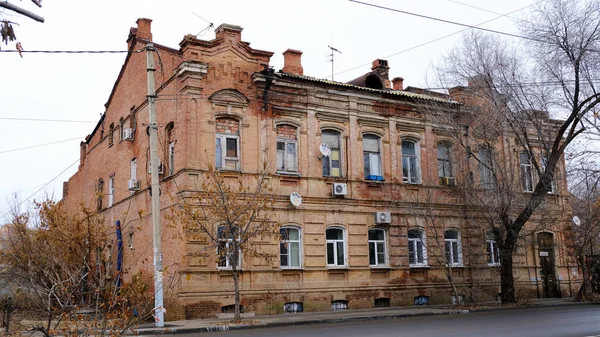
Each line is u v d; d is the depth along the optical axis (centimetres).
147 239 2603
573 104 2388
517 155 2983
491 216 2675
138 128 2847
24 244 1917
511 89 2525
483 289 2948
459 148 2828
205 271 2241
